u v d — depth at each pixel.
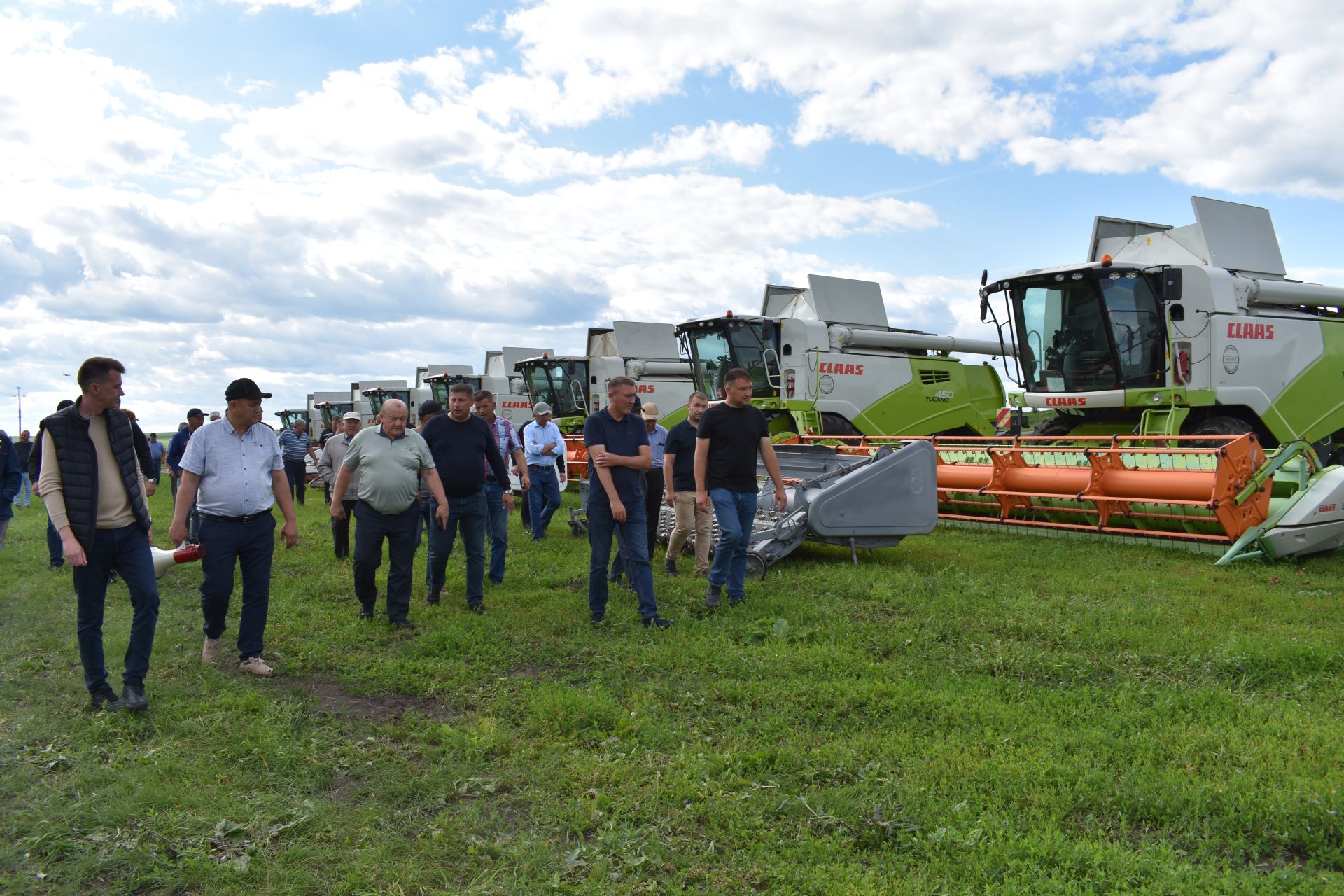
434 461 7.38
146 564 5.11
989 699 4.94
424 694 5.39
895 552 10.04
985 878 3.07
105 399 4.95
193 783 3.97
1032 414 15.30
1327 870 3.15
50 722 4.79
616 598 7.79
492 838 3.49
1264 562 9.02
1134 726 4.47
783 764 4.11
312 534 12.73
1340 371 14.54
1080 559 9.36
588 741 4.49
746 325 18.48
